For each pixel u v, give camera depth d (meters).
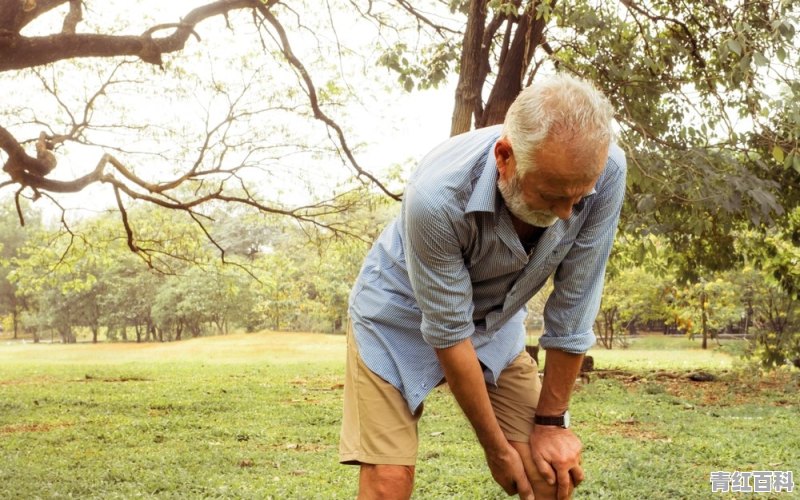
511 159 2.06
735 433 7.92
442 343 2.38
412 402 2.55
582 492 5.20
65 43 8.95
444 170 2.23
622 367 18.20
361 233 14.86
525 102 1.93
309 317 46.50
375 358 2.58
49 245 15.72
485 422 2.49
